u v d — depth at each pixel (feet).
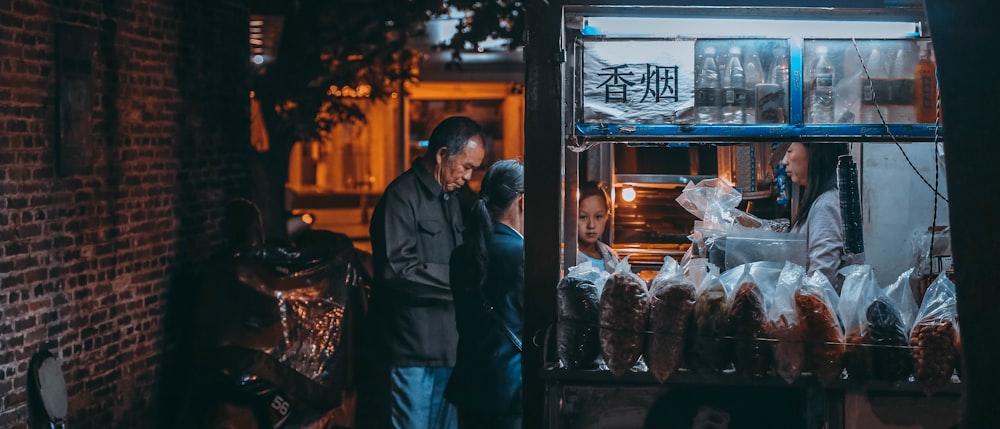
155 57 22.81
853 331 12.78
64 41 19.04
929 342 12.63
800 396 12.99
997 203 9.71
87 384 20.07
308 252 20.71
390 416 18.97
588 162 18.02
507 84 78.23
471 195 21.45
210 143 25.70
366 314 21.58
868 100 13.74
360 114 49.49
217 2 26.02
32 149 18.21
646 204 18.08
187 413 19.79
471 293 15.79
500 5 42.37
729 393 13.05
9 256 17.53
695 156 18.01
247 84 28.04
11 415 17.51
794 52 13.69
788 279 13.03
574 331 13.07
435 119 95.81
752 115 13.69
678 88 13.65
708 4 13.58
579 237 17.02
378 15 44.09
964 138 9.80
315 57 44.52
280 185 45.55
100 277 20.53
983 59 9.66
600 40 13.67
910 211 17.70
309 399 19.95
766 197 17.69
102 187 20.59
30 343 18.15
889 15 13.83
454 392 15.98
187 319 24.22
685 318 12.79
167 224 23.38
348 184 104.99
